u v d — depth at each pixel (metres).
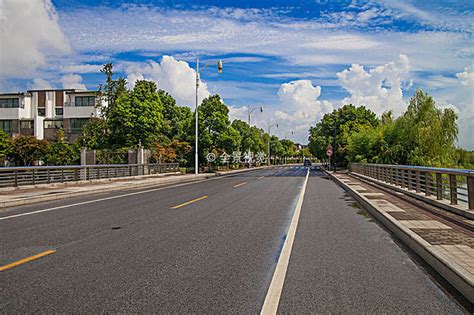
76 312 4.29
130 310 4.35
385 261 6.46
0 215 11.43
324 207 13.59
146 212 12.06
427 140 31.20
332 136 65.56
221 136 47.47
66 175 26.75
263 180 30.59
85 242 7.75
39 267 5.98
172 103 54.28
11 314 4.23
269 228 9.41
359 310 4.38
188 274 5.68
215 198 16.41
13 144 37.53
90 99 56.50
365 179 26.08
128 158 32.62
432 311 4.36
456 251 6.23
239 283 5.29
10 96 57.75
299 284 5.27
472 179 9.76
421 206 11.85
